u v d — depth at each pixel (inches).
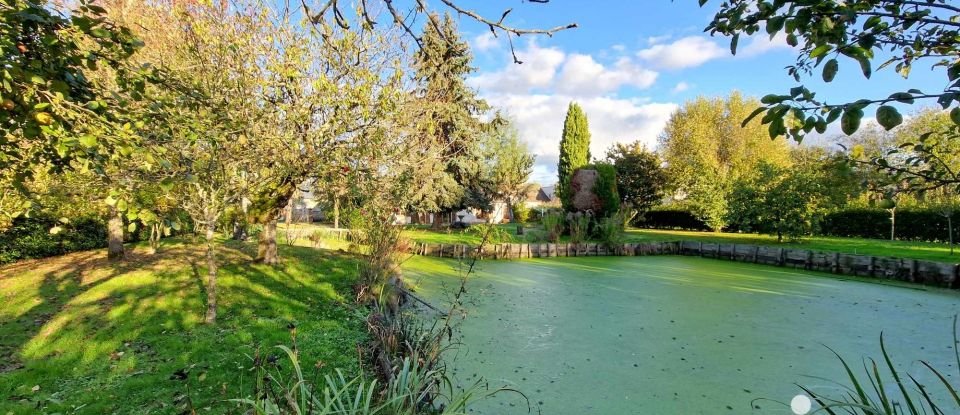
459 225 863.7
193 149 161.8
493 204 955.3
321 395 115.4
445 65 289.4
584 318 226.7
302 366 140.4
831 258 380.2
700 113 1088.2
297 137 224.1
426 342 144.9
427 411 100.3
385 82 238.8
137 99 93.5
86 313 185.0
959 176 57.4
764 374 156.3
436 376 115.2
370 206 279.4
